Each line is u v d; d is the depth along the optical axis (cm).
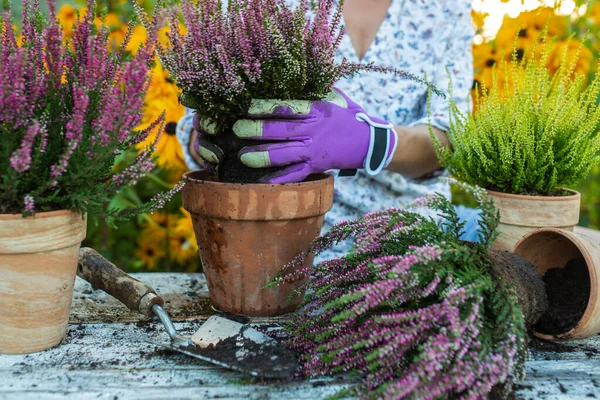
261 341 92
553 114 116
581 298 101
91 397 79
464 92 157
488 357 75
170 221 209
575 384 86
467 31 160
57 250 88
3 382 82
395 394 71
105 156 84
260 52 96
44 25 88
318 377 86
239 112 102
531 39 190
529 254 110
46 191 87
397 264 79
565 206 114
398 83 159
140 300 99
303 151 104
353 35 159
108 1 175
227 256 104
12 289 87
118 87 81
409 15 158
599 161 120
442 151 130
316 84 104
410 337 76
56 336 94
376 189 159
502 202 118
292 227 103
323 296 93
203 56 94
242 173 106
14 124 80
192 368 88
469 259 87
